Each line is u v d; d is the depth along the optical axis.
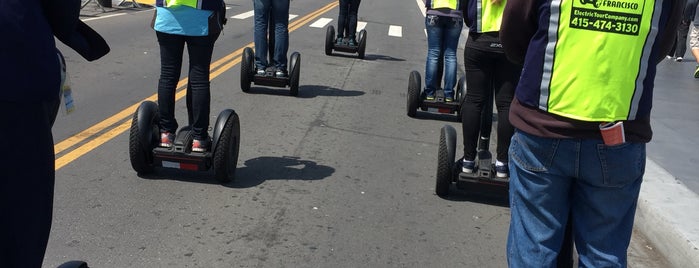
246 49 8.54
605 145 2.25
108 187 4.79
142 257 3.75
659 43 2.28
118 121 6.78
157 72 9.73
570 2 2.24
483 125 4.93
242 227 4.24
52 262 3.61
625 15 2.20
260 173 5.35
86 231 4.03
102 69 9.69
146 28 14.91
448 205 4.93
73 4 2.23
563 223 2.48
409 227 4.45
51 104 2.27
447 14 7.25
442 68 7.88
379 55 13.91
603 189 2.35
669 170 5.61
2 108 2.01
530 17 2.42
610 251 2.44
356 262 3.85
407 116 8.04
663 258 4.20
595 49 2.22
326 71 11.16
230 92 8.65
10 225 2.11
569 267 2.74
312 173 5.45
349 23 12.84
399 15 25.33
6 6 2.00
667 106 8.40
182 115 7.28
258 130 6.78
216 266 3.69
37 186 2.15
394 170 5.75
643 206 4.54
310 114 7.73
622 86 2.22
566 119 2.28
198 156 4.82
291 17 21.03
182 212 4.42
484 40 4.37
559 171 2.36
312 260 3.84
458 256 4.05
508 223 4.67
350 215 4.58
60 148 5.70
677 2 2.28
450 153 4.87
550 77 2.30
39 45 2.07
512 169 2.55
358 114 7.93
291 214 4.51
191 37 4.59
